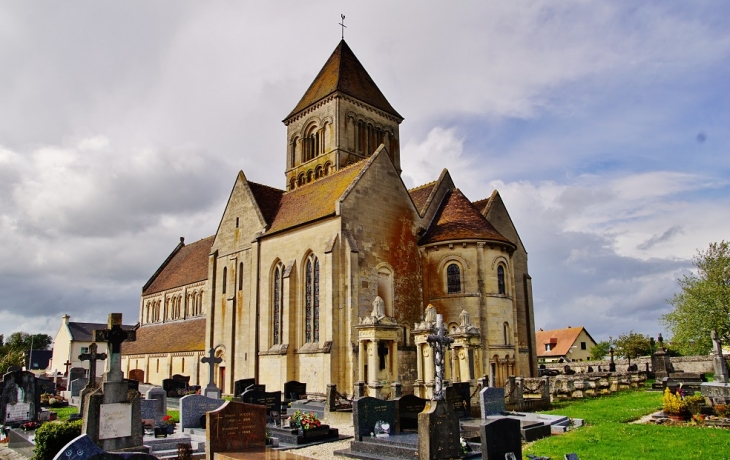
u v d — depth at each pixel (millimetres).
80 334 110000
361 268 42250
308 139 65188
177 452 21406
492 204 54406
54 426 20141
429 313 37688
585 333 122250
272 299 47594
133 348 77500
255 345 47688
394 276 44562
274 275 48062
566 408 33125
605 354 109625
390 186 46438
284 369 43156
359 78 66188
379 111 65438
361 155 62531
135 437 20641
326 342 39969
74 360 106750
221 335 53469
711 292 63312
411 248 46750
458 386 28625
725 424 25312
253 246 50094
